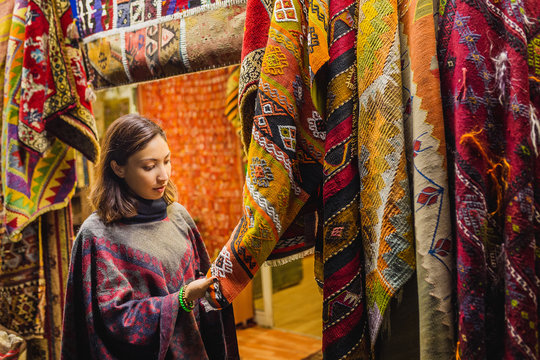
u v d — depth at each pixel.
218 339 1.44
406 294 1.23
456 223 1.02
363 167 1.16
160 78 1.57
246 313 3.68
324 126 1.24
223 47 1.43
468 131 1.00
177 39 1.50
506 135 0.99
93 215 1.35
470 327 0.97
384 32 1.13
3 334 1.83
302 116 1.23
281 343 3.32
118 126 1.33
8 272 1.91
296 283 4.74
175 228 1.47
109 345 1.30
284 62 1.18
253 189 1.18
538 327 0.99
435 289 1.05
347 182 1.17
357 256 1.19
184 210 1.56
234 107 2.96
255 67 1.25
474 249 0.98
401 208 1.10
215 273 1.23
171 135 3.92
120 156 1.32
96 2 1.67
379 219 1.13
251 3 1.26
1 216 1.89
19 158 1.76
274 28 1.19
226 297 1.21
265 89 1.18
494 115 1.02
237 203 3.70
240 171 3.66
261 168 1.18
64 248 1.96
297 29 1.20
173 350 1.28
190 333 1.31
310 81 1.16
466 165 1.00
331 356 1.18
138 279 1.32
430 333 1.05
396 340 1.23
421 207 1.06
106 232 1.32
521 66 0.97
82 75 1.72
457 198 1.01
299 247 1.38
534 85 1.01
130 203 1.35
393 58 1.12
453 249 1.07
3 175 1.76
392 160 1.11
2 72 1.80
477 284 0.98
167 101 3.89
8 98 1.74
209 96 3.74
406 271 1.10
